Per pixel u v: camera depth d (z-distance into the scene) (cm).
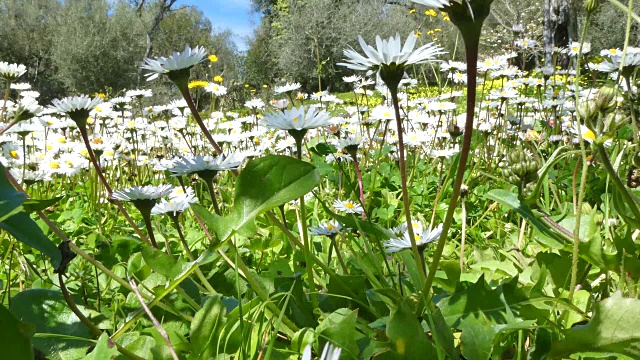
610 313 14
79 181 65
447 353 15
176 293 21
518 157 22
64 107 25
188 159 21
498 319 16
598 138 18
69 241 16
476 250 27
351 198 44
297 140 20
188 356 17
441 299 18
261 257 30
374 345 16
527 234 32
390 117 47
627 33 19
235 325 17
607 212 23
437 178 53
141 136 78
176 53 22
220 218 17
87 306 22
